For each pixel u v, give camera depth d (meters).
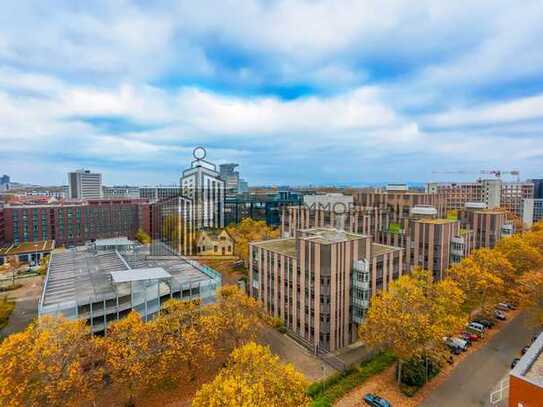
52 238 141.88
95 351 38.16
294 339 56.84
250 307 50.00
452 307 48.59
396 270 62.47
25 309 72.62
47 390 31.16
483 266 65.12
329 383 42.84
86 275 62.56
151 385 40.34
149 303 55.69
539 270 67.81
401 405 39.03
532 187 180.75
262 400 28.55
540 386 23.36
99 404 38.94
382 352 50.44
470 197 175.50
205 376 44.09
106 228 154.50
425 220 82.69
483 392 41.12
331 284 52.00
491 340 54.34
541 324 53.91
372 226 94.88
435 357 46.22
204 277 64.94
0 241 128.62
